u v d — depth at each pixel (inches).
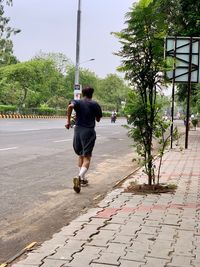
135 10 233.1
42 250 140.9
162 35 236.5
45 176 299.9
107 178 307.0
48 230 172.9
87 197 236.5
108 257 134.1
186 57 516.7
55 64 2571.4
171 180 288.0
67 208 210.8
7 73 2000.5
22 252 140.5
